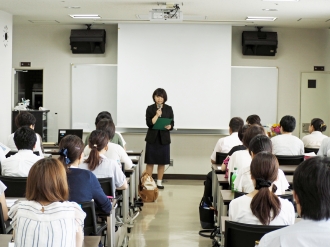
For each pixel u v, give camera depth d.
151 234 5.64
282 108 9.55
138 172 6.96
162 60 9.26
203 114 9.30
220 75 9.26
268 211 2.66
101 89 9.55
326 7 7.29
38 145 5.77
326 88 9.54
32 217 2.15
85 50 9.44
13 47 9.62
